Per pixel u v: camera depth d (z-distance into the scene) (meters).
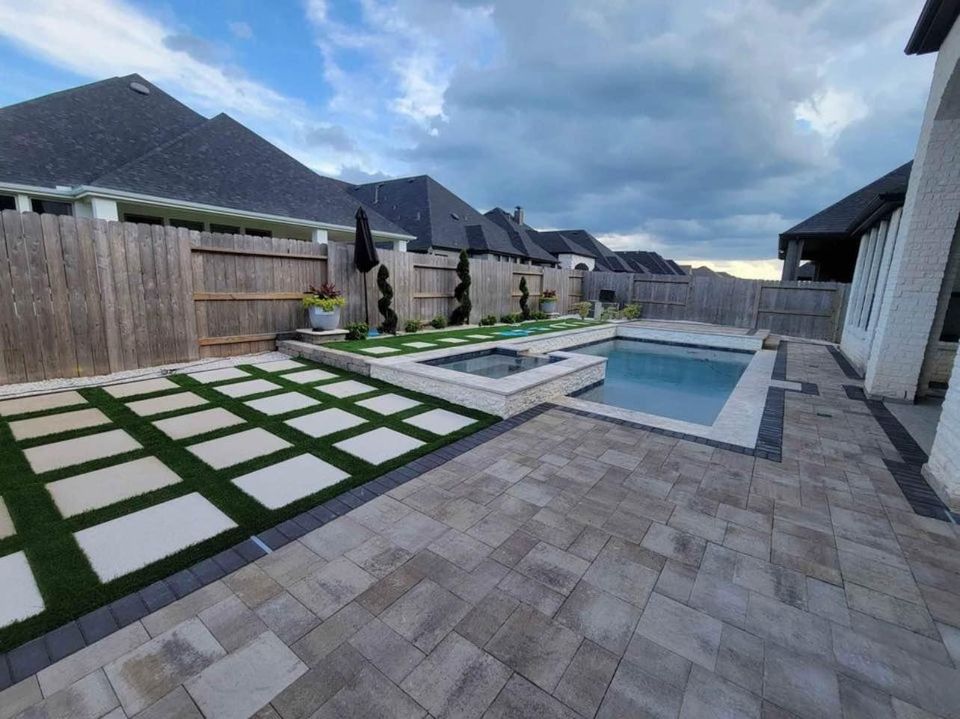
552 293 17.28
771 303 15.63
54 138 11.36
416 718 1.71
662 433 4.87
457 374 6.05
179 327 7.00
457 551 2.72
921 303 6.28
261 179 13.45
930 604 2.40
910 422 5.54
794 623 2.24
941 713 1.80
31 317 5.54
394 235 16.08
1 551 2.57
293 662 1.92
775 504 3.41
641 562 2.67
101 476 3.51
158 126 13.80
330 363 7.49
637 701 1.80
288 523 2.95
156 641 2.00
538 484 3.61
